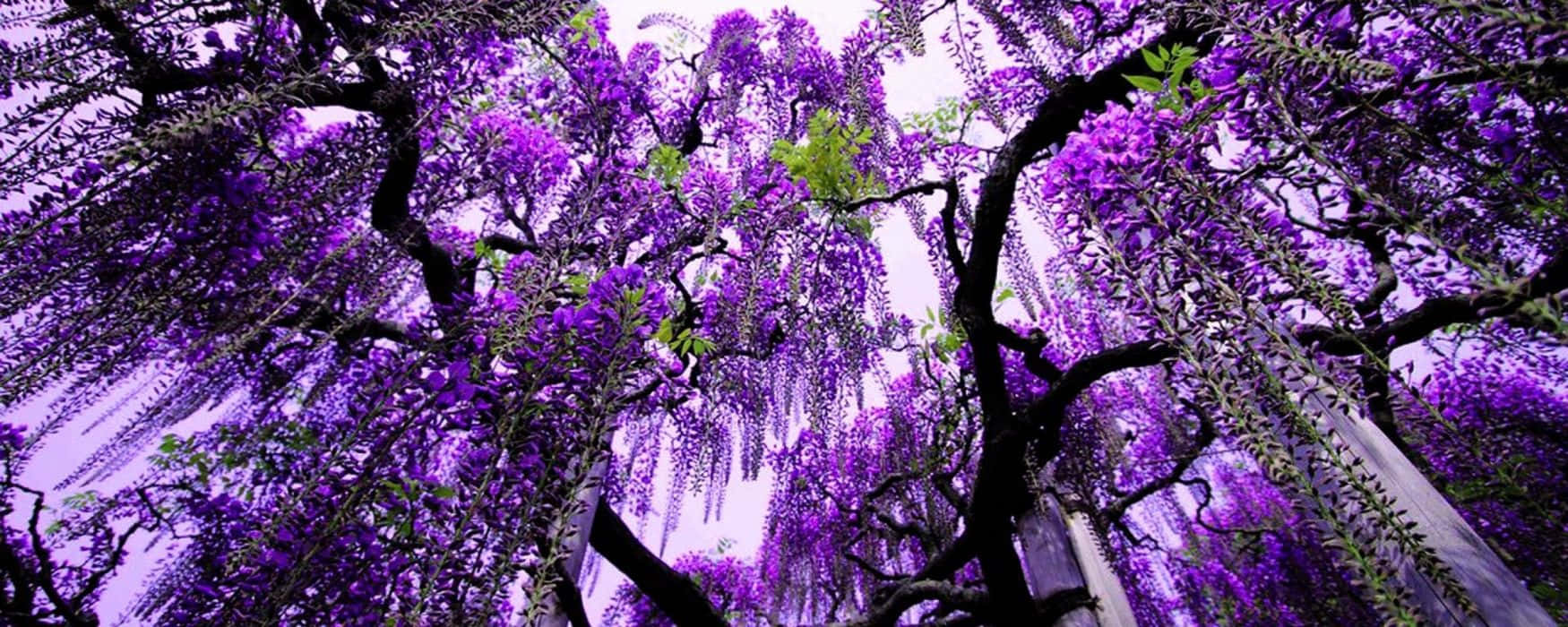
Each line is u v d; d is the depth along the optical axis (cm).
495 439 189
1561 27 95
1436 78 136
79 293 190
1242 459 508
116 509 300
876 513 518
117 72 193
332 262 225
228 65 211
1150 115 185
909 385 441
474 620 165
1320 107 152
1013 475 306
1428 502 166
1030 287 323
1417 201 141
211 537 273
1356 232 159
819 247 334
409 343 221
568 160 394
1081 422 405
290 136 288
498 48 252
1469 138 147
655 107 459
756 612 622
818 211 343
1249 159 193
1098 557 367
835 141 323
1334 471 132
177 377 211
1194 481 509
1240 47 164
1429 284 223
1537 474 214
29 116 174
